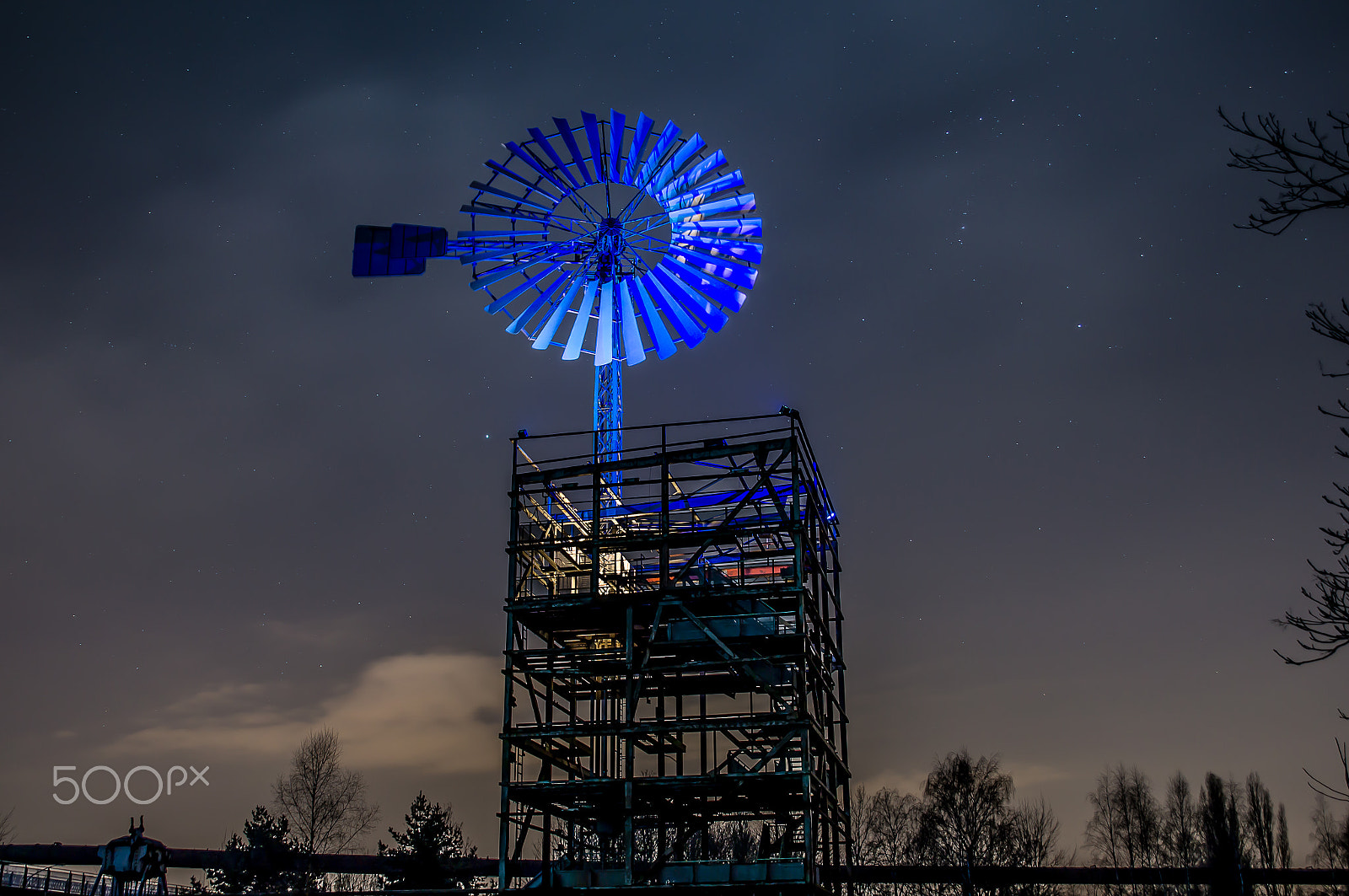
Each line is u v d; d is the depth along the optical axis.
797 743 35.72
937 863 60.56
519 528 37.59
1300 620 16.84
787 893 32.22
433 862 49.44
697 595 35.59
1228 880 58.91
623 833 38.88
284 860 49.78
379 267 43.94
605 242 44.00
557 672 36.38
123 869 36.53
